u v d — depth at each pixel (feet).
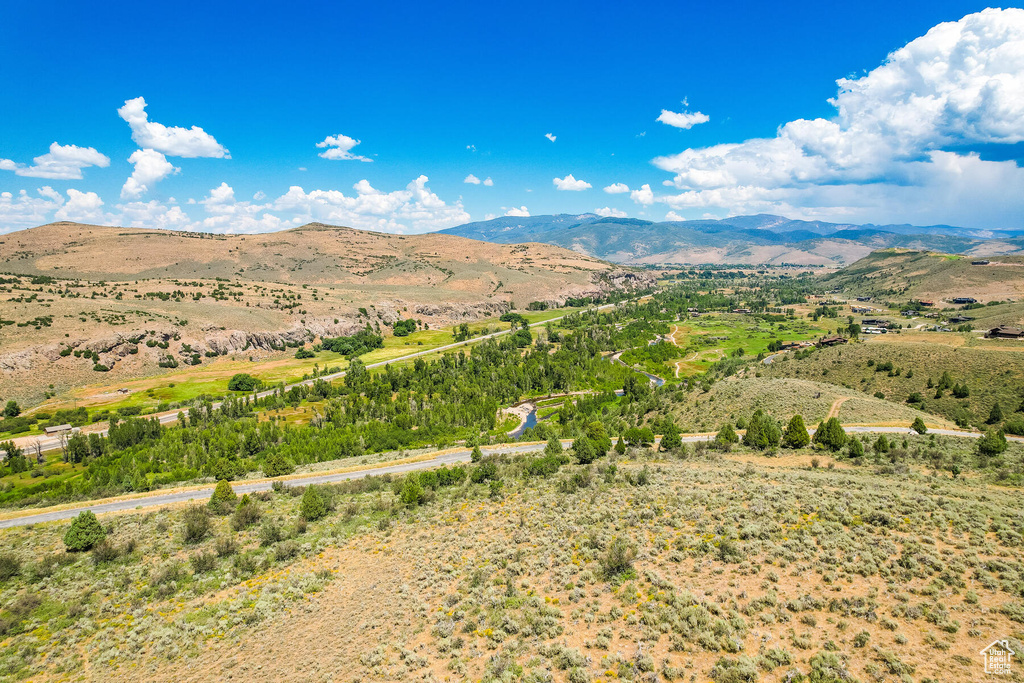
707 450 254.47
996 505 124.67
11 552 175.22
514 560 133.39
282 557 158.92
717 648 82.84
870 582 94.48
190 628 122.21
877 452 222.89
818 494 140.26
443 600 120.57
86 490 274.36
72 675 107.34
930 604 84.99
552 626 97.91
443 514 183.01
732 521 128.36
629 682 78.02
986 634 76.23
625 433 329.11
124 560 162.50
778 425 284.82
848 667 73.36
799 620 86.74
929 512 119.24
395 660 98.99
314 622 121.60
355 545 165.89
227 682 100.63
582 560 124.57
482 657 93.97
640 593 104.12
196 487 263.08
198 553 165.78
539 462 226.17
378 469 287.69
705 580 103.81
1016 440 262.47
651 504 149.89
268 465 285.23
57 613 132.26
